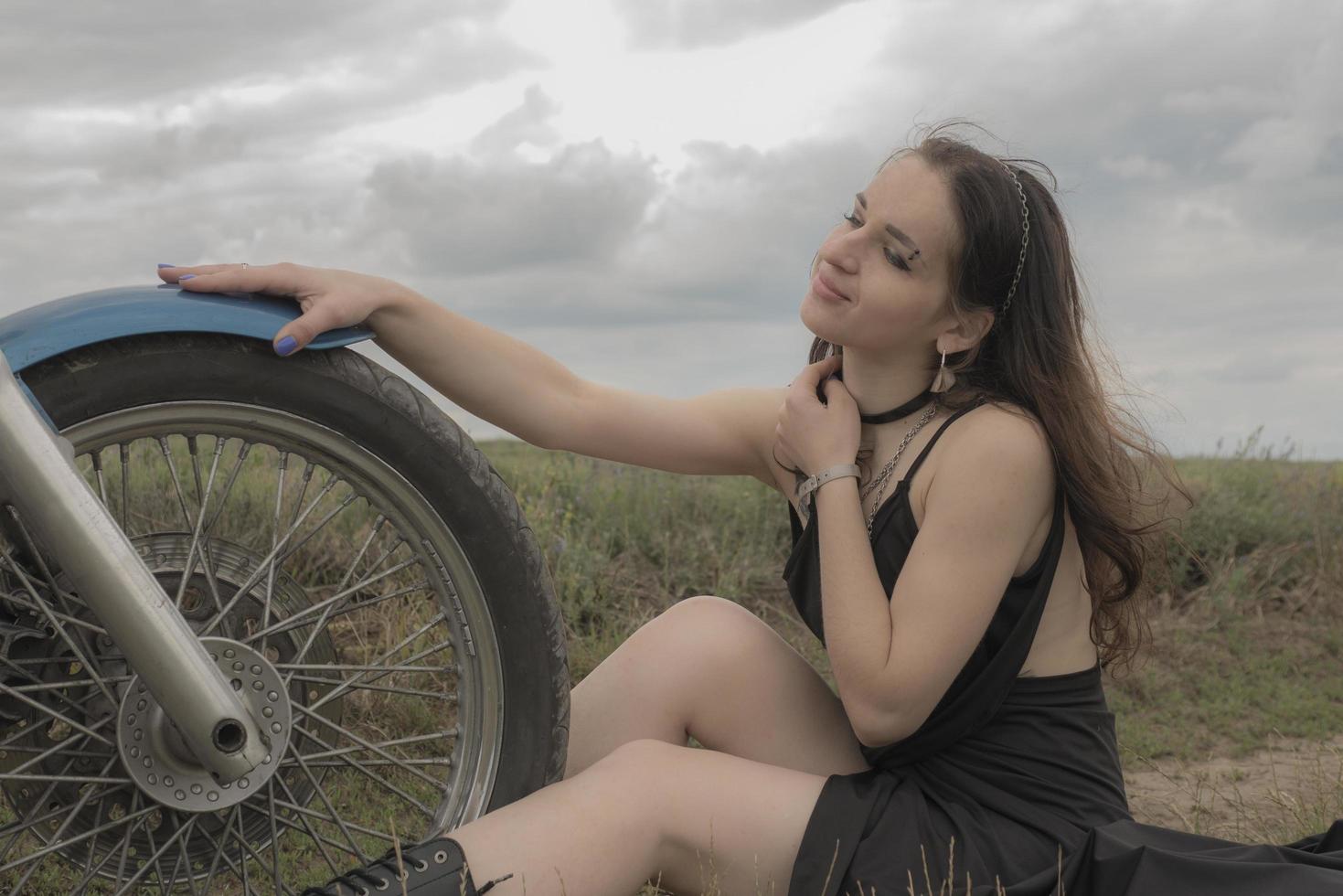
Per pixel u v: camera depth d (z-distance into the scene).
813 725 2.03
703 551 4.57
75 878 2.06
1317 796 2.89
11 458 1.45
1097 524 1.88
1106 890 1.61
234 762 1.56
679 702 2.03
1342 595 5.09
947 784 1.85
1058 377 1.86
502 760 1.88
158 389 1.65
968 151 1.86
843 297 1.87
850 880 1.70
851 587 1.81
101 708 1.70
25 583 1.62
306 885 2.13
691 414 2.18
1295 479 6.15
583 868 1.68
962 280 1.82
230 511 3.44
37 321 1.58
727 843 1.75
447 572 1.87
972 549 1.77
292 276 1.75
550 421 2.08
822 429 1.90
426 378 2.02
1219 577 5.05
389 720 2.90
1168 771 3.47
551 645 1.90
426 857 1.63
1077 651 1.94
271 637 1.92
